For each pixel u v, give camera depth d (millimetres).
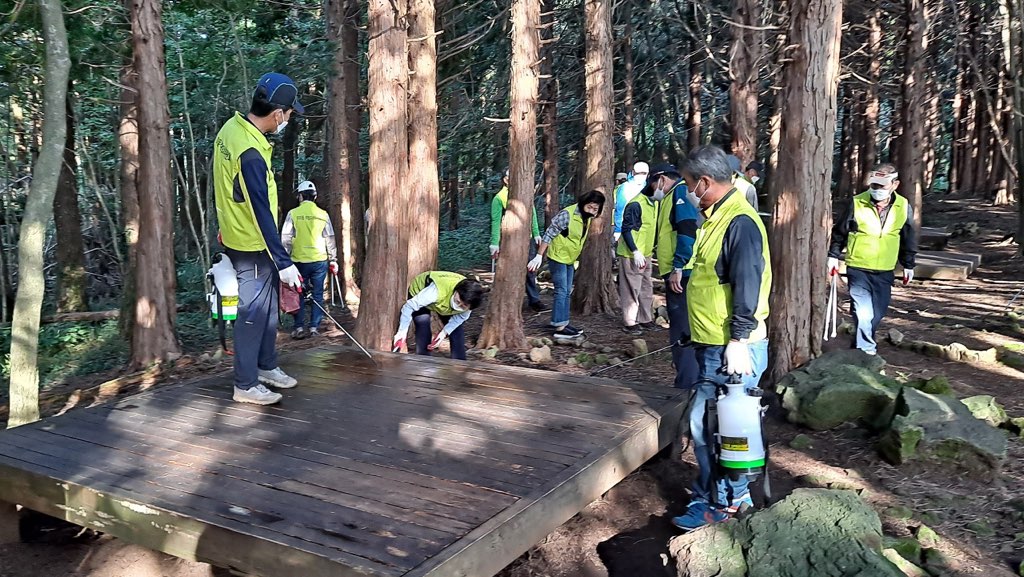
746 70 12641
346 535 2982
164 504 3281
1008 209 19875
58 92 5199
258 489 3438
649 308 8828
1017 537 3672
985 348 7352
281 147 18703
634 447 4164
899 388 5121
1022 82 13398
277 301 4891
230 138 4328
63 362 9617
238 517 3148
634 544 3900
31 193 5227
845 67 16766
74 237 13016
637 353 7559
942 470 4426
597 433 4164
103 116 14773
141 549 3922
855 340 6137
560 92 17750
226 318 4555
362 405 4660
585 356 7520
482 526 3047
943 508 4023
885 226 5902
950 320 8875
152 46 8320
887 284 6027
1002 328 8312
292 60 12945
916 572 3361
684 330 4965
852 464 4617
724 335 3678
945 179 34312
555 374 5391
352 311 11727
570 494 3553
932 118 26062
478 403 4695
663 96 20953
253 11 12539
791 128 5691
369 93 7406
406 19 7738
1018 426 4887
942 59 24031
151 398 4824
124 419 4422
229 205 4402
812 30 5562
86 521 3490
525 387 5047
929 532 3715
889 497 4172
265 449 3939
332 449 3930
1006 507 3996
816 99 5621
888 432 4609
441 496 3350
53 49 5172
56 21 5180
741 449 3615
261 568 2979
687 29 14578
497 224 10469
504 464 3719
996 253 14461
